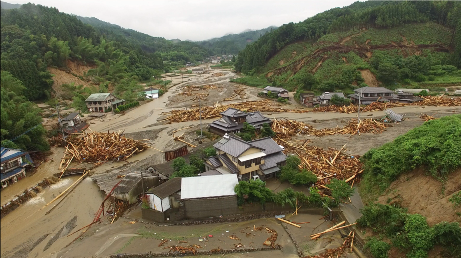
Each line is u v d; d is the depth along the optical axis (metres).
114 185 34.28
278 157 34.81
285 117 64.38
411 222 20.89
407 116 59.84
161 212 26.53
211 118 64.69
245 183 26.89
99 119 66.50
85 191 34.09
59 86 85.38
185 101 87.06
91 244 24.08
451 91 80.25
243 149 31.86
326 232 24.72
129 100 82.75
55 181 36.62
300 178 31.02
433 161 24.84
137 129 58.03
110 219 27.89
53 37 92.69
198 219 26.83
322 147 44.66
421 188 24.78
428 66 92.38
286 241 23.88
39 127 43.28
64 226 27.22
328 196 29.19
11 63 69.50
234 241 23.84
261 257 22.12
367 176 32.09
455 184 22.69
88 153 42.69
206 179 28.50
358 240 23.31
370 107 67.75
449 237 18.61
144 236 24.81
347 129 52.03
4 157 34.69
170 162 36.44
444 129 27.98
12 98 41.72
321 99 73.06
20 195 32.16
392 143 33.91
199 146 44.25
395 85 86.56
